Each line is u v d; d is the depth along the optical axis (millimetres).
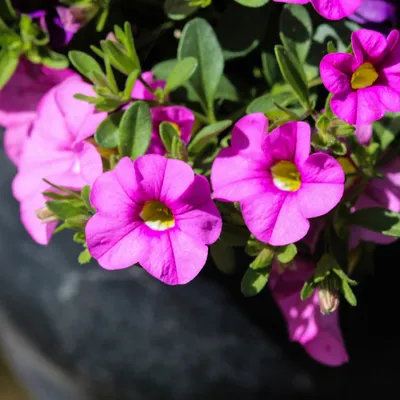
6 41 326
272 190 283
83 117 311
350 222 304
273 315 342
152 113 297
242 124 288
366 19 311
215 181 288
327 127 285
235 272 340
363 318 344
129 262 277
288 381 346
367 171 305
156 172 275
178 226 278
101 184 277
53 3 326
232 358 345
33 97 339
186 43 308
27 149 323
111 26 331
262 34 318
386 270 343
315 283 302
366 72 285
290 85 294
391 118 304
